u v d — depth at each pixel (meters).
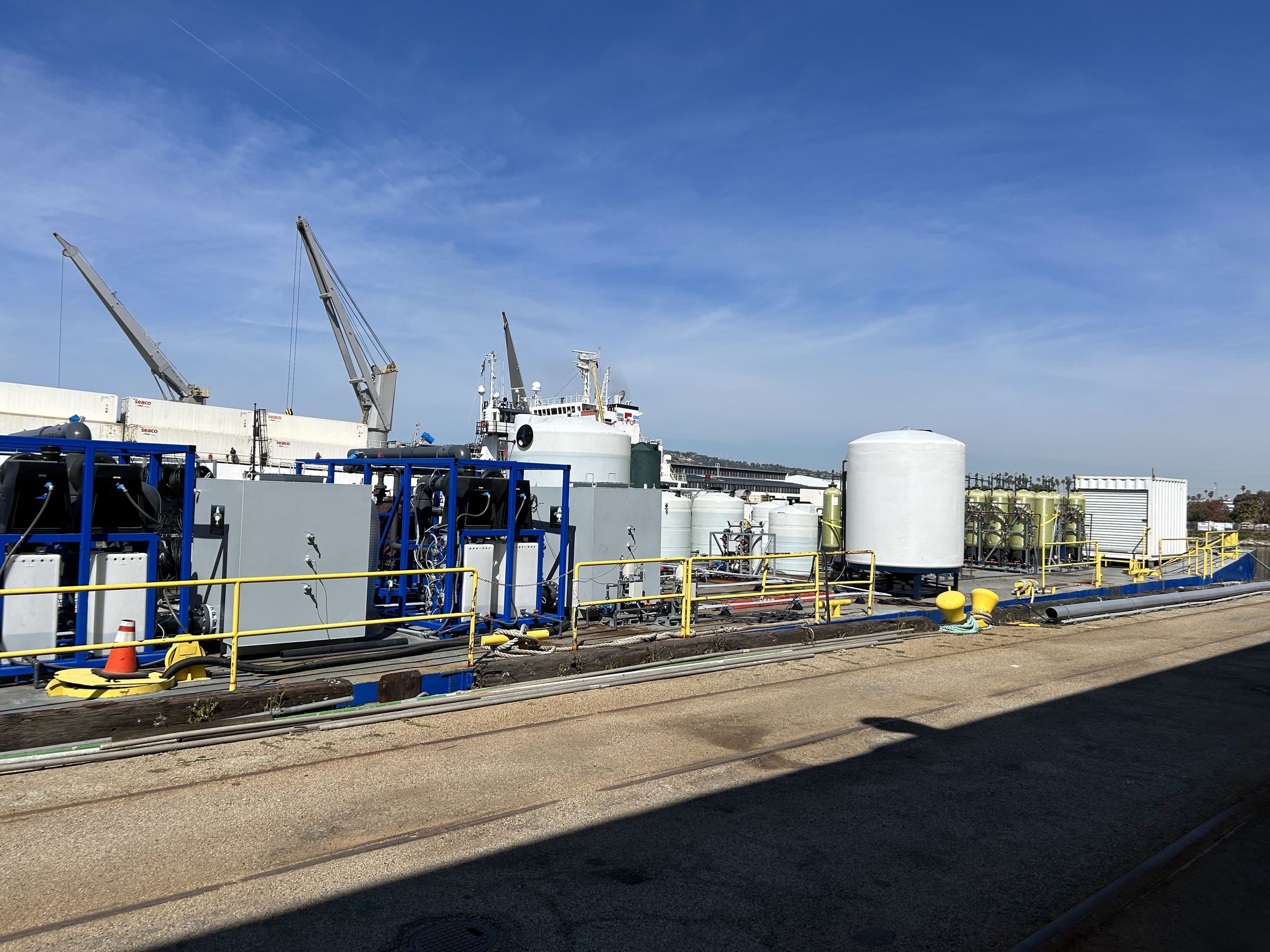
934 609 15.96
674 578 18.41
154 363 52.53
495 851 5.21
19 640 8.48
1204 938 4.25
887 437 17.53
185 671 8.52
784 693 9.80
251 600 9.76
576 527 13.62
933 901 4.71
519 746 7.41
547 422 18.91
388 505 14.65
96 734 7.04
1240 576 27.48
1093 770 7.22
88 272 52.12
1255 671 12.19
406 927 4.23
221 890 4.59
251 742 7.34
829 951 4.13
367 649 10.34
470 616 9.71
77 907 4.36
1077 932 4.28
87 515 8.89
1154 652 13.69
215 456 41.72
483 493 12.46
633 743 7.63
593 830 5.59
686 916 4.45
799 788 6.55
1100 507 28.34
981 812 6.13
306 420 46.56
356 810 5.82
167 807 5.80
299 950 3.98
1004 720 8.87
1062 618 17.14
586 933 4.24
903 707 9.28
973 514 25.75
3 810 5.68
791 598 16.58
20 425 36.78
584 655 10.30
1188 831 5.88
